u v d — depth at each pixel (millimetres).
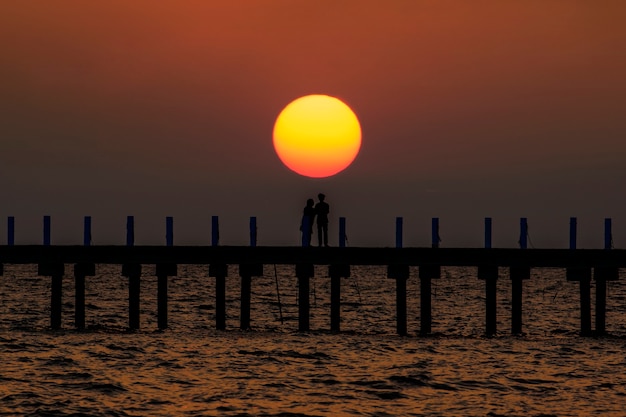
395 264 94562
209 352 83062
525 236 94500
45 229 97188
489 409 60406
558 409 60562
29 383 66875
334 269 95688
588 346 90125
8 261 96812
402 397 64000
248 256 95938
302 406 60844
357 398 63594
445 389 66938
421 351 85375
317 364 77188
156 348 85125
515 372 74250
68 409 58750
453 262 94250
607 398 64125
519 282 95125
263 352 83438
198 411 58969
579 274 96062
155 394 63844
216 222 96500
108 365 75125
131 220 97062
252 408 60000
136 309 98250
